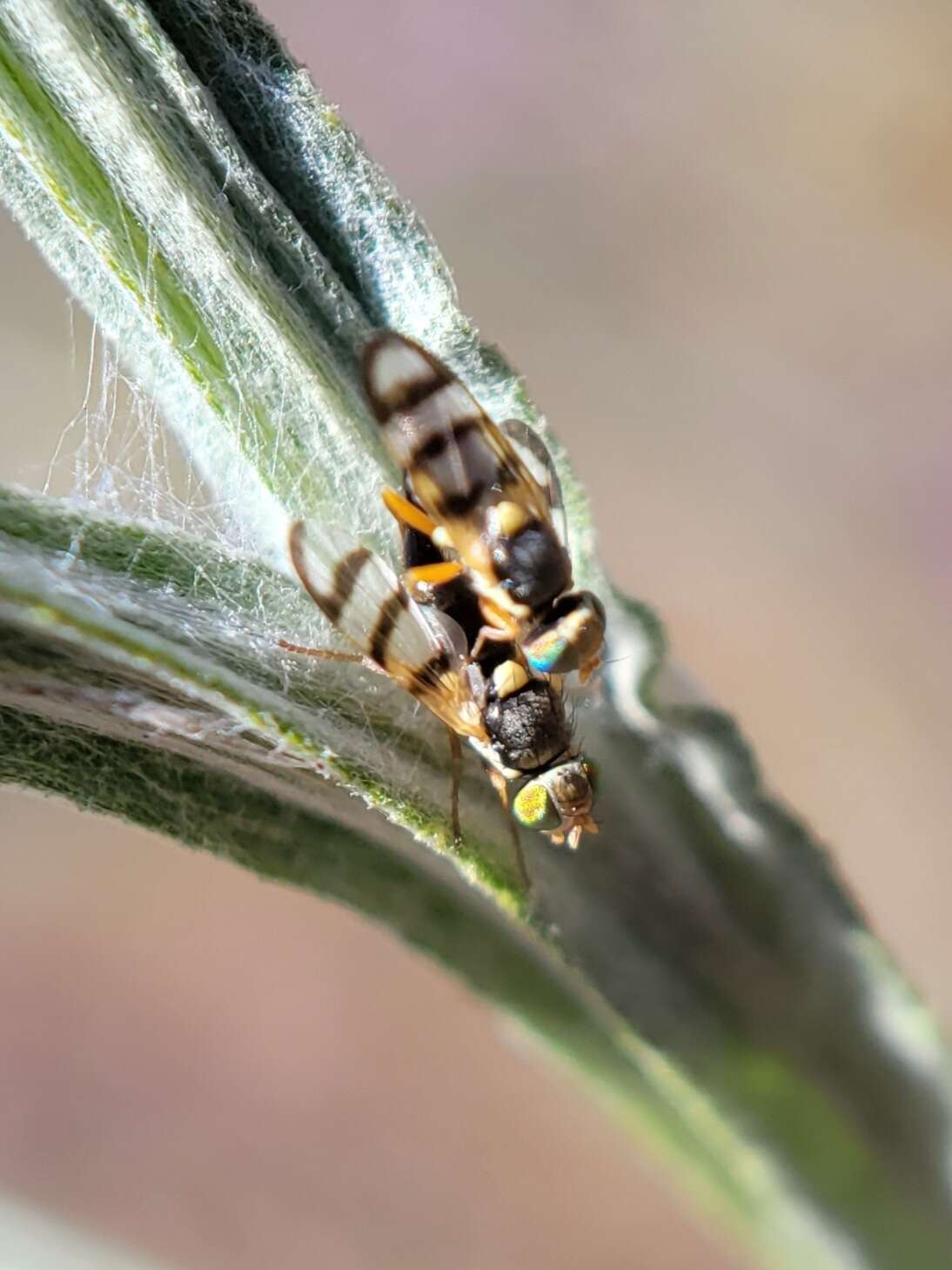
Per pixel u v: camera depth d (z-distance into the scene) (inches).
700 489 3.1
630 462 3.1
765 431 3.1
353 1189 3.0
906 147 3.1
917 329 3.1
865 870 2.9
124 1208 2.9
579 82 3.1
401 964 3.1
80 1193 2.9
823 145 3.1
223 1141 3.0
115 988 3.0
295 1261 2.9
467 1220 3.0
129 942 3.1
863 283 3.1
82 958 3.0
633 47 3.1
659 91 3.1
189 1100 3.0
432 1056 3.0
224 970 3.1
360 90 3.1
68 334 2.7
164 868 3.1
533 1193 3.0
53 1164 3.0
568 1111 3.0
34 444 2.6
